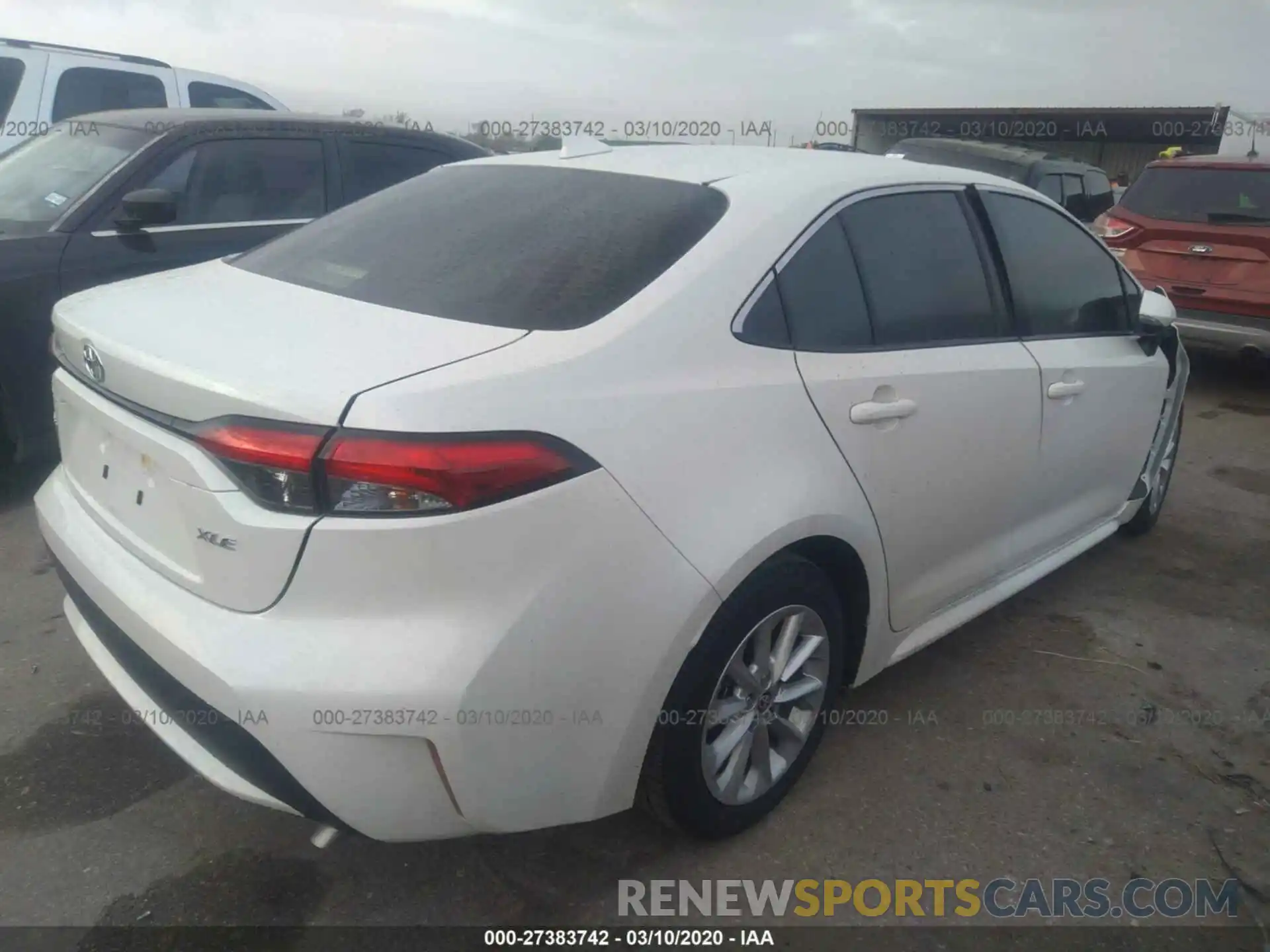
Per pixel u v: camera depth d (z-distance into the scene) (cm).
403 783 194
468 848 255
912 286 288
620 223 251
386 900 239
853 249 272
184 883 240
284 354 204
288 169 550
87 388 238
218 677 191
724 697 245
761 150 311
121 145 500
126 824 258
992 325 316
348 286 247
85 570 233
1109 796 287
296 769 192
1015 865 259
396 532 185
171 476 203
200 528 199
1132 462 406
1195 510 514
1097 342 367
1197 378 820
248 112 557
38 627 346
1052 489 352
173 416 204
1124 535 472
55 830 255
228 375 197
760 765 259
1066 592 414
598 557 202
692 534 217
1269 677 355
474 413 191
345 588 188
